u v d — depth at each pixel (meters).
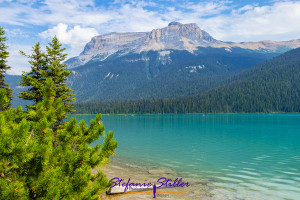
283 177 19.84
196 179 19.45
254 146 39.22
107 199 14.55
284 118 138.25
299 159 27.80
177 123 108.62
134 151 35.19
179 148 38.03
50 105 7.72
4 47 31.14
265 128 75.12
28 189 5.74
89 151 7.60
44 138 6.31
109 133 8.77
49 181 6.04
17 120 6.65
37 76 29.19
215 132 64.81
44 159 5.89
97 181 8.03
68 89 29.58
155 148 38.19
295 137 51.38
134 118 174.00
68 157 6.89
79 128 8.23
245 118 143.88
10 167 5.89
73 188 6.59
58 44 30.11
